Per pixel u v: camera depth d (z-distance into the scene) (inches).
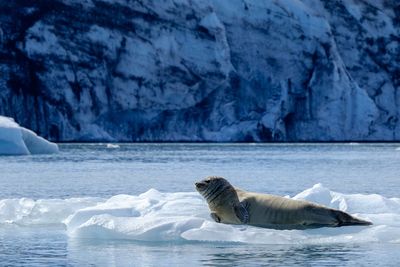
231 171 5044.3
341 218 1927.9
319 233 1877.5
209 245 1792.6
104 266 1574.8
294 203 1937.7
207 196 1955.0
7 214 2261.3
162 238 1841.8
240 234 1831.9
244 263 1589.6
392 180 4394.7
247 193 1999.3
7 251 1753.2
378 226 1892.2
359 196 2176.4
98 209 1999.3
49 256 1688.0
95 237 1907.0
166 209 2011.6
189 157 6727.4
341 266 1560.0
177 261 1612.9
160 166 5502.0
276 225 1940.2
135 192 3479.3
